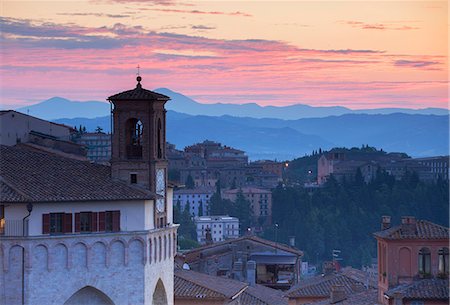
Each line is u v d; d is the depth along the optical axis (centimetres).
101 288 14850
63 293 14575
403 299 16238
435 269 17000
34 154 15312
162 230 15625
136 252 15062
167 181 16000
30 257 14338
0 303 14388
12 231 14350
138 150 15475
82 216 14762
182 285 17800
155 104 15575
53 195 14512
